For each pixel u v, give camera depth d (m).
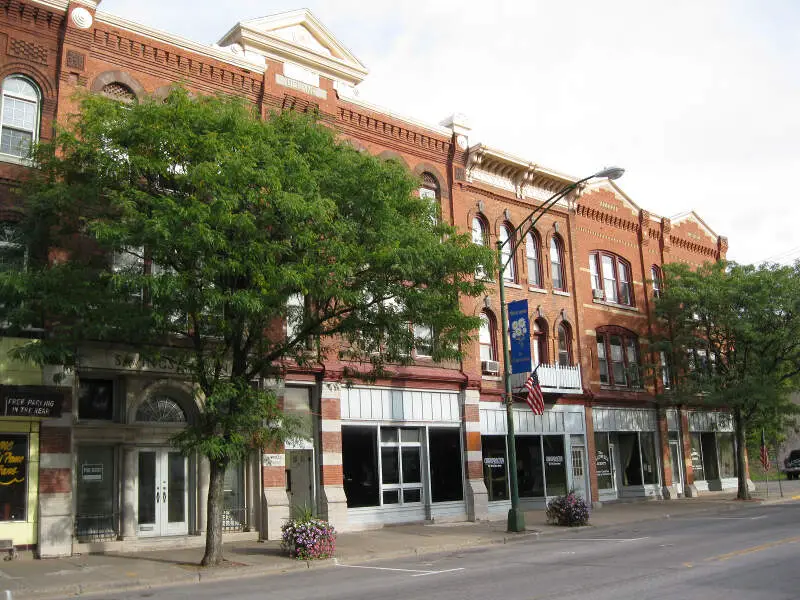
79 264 14.73
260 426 15.98
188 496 19.14
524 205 29.53
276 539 19.47
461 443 25.42
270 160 14.49
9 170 17.16
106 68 18.92
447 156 26.88
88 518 17.52
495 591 10.98
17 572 14.28
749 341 31.58
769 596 9.90
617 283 33.56
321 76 23.53
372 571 14.49
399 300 16.38
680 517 25.16
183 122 14.41
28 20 17.89
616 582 11.40
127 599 11.73
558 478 28.53
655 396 33.75
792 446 53.25
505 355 21.73
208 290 13.77
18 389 15.94
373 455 23.00
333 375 21.84
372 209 15.78
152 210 13.95
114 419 18.19
